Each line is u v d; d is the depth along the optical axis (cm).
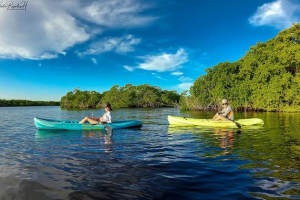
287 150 578
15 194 325
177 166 448
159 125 1249
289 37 2858
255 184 349
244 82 3005
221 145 655
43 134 916
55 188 344
